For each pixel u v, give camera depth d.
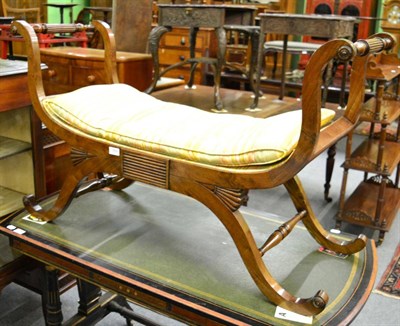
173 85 3.27
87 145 1.19
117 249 1.22
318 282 1.12
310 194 3.07
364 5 4.74
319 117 0.90
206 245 1.26
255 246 1.04
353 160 2.44
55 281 1.45
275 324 0.95
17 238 1.28
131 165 1.14
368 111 2.30
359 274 1.17
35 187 1.86
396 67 2.59
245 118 1.21
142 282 1.08
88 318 1.61
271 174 0.96
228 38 4.89
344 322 0.97
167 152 1.08
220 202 1.04
